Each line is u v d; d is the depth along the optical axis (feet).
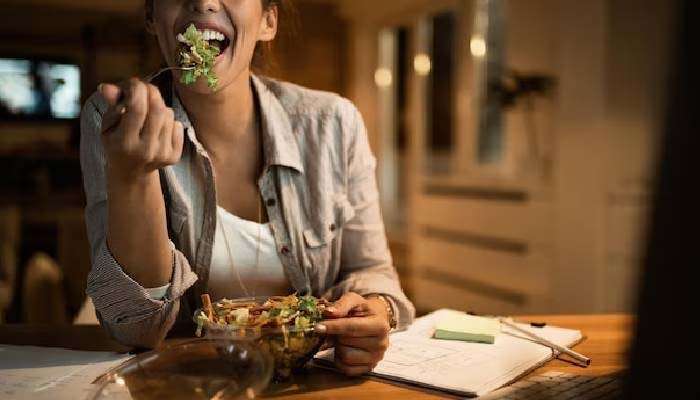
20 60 16.97
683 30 1.29
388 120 18.79
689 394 1.27
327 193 4.13
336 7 19.79
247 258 3.94
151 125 2.52
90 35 17.39
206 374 2.37
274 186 4.02
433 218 16.15
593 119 10.56
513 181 13.32
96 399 2.31
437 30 16.15
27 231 15.70
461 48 15.08
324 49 19.79
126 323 3.10
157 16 3.51
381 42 18.76
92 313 4.84
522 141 13.24
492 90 13.20
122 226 2.86
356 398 2.63
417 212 16.84
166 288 3.11
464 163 15.17
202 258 3.87
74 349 3.34
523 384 2.68
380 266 4.26
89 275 3.05
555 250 11.71
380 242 4.34
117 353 3.18
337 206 4.17
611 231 10.26
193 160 3.87
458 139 15.37
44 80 17.19
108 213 2.85
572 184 11.16
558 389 2.61
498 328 3.48
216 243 3.88
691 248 1.25
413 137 17.20
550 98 12.30
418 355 3.11
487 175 14.40
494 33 14.12
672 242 1.27
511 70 13.43
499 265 13.71
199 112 3.83
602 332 3.67
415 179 17.01
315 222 4.09
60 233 15.96
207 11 3.37
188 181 3.87
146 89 2.50
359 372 2.83
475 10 14.62
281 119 4.08
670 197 1.28
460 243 15.07
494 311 13.76
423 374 2.83
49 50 17.20
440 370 2.88
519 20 13.19
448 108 15.80
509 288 13.25
